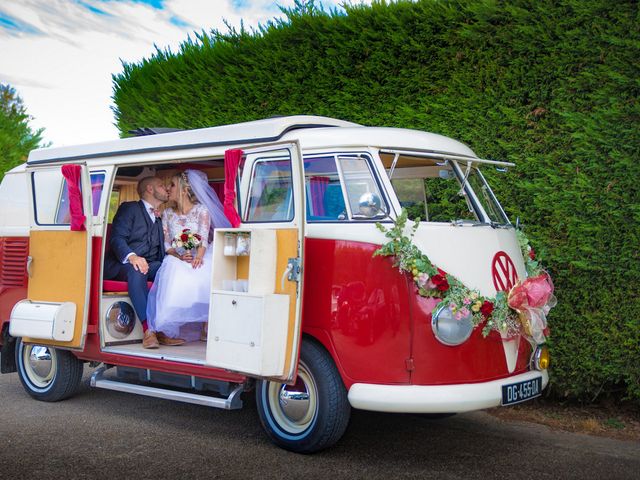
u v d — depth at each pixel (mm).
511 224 5625
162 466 4527
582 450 5020
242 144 5238
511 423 5754
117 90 9164
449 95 6387
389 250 4492
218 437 5238
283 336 4559
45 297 6074
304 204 4555
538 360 5004
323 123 5480
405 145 5012
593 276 5688
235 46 7867
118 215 6434
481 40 6180
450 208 5406
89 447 4941
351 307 4574
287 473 4414
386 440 5215
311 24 7203
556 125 5844
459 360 4500
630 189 5480
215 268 4883
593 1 5512
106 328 5980
